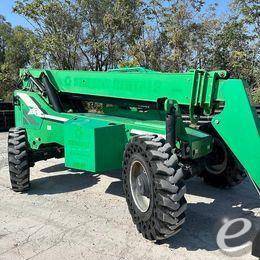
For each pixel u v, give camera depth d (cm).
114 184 686
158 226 427
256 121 429
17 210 577
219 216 531
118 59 1988
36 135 667
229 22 1798
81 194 639
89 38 2044
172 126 458
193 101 500
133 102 601
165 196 417
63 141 629
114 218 537
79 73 631
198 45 1817
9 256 440
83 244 464
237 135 439
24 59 2845
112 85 589
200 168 531
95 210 568
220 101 480
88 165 540
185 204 421
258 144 419
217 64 1791
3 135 1335
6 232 502
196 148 484
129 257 430
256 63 1736
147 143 443
